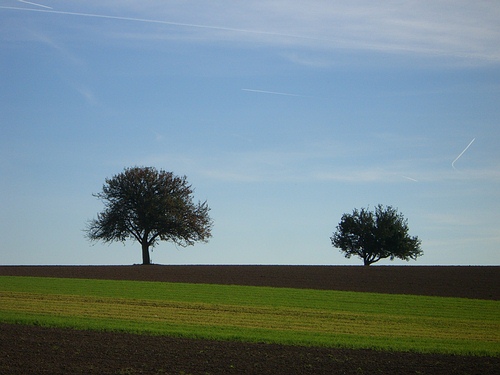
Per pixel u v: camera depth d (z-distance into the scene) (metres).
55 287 47.44
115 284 50.47
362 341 27.52
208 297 43.03
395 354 24.83
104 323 30.50
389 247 99.25
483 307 40.56
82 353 23.44
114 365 21.67
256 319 33.81
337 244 101.50
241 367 21.92
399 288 50.91
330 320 34.09
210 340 26.98
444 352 25.39
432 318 35.69
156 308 37.19
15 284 49.06
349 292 47.56
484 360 23.98
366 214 101.19
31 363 21.64
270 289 48.91
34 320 30.66
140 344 25.52
